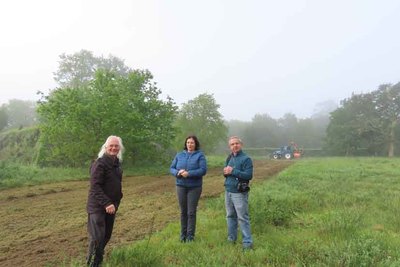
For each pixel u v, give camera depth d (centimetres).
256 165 2930
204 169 693
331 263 528
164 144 2381
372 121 6488
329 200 1076
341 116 6756
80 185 1541
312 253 586
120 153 566
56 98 2052
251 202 898
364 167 2467
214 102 3953
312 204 1017
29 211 1012
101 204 526
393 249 612
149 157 2345
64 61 5628
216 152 6009
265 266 554
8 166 1766
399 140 6550
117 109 2047
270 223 805
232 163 675
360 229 747
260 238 700
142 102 2259
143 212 989
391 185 1473
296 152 5219
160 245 662
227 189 671
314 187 1348
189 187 698
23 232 794
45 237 754
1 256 632
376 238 654
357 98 6781
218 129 3962
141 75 2375
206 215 922
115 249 591
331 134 6794
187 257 582
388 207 970
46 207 1067
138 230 799
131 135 2105
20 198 1222
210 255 592
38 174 1753
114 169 552
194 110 3900
